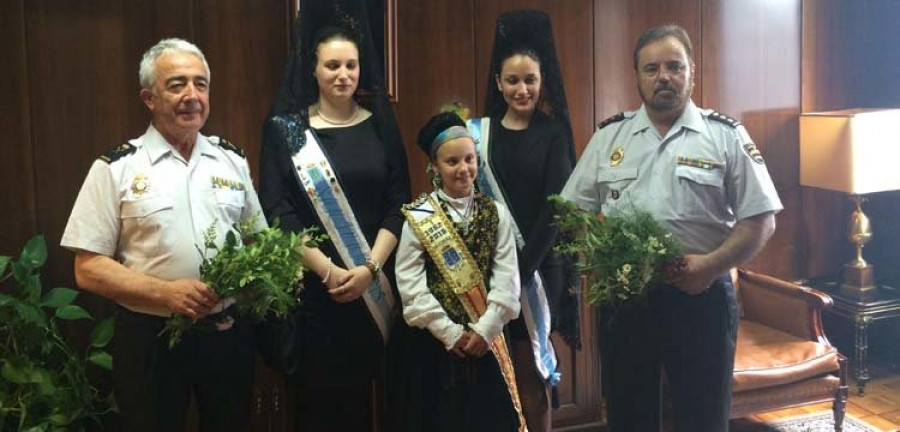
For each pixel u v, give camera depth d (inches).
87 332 104.7
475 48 120.3
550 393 101.0
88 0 102.2
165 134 83.9
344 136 95.2
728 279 89.3
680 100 86.0
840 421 120.3
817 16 141.5
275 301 82.7
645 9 129.2
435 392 91.9
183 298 78.7
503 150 96.6
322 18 95.5
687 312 87.3
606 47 127.3
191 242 81.8
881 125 131.5
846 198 149.6
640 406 90.3
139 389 82.9
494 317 89.2
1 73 99.7
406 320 90.4
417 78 117.9
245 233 84.2
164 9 105.1
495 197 95.5
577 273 97.0
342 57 92.1
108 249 81.4
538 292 96.7
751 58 137.6
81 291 104.3
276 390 114.7
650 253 81.1
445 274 90.0
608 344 91.7
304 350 94.8
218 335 84.5
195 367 83.8
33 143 101.7
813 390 117.5
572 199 93.1
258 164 110.9
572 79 125.7
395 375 96.0
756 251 86.3
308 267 91.7
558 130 97.7
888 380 143.3
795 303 126.2
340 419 101.3
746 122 138.9
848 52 145.1
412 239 91.0
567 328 103.3
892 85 145.3
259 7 109.3
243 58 109.1
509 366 92.0
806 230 146.9
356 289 91.4
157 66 80.6
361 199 94.7
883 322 152.5
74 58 102.3
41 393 87.9
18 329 90.7
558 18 124.1
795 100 141.8
